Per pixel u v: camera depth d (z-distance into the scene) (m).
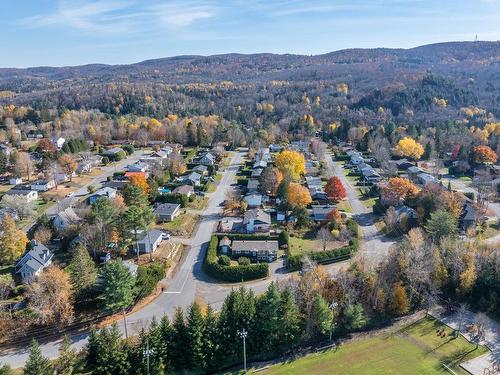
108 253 88.56
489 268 76.19
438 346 66.12
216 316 66.38
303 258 83.69
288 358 64.38
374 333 69.62
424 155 180.75
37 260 82.50
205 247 96.19
